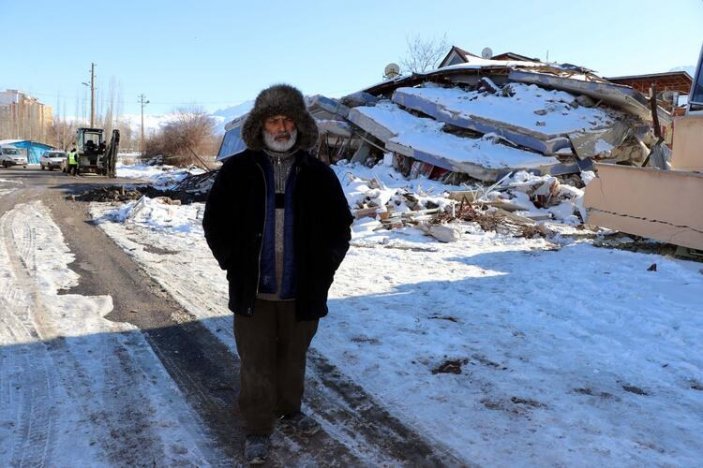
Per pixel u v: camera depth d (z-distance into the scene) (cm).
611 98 1769
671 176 853
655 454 304
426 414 351
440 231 1013
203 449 309
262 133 300
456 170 1616
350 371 415
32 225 1116
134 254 856
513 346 466
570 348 462
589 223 991
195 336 490
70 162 3175
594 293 632
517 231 1082
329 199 302
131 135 9312
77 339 472
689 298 608
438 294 631
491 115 1761
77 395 368
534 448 310
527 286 667
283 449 311
